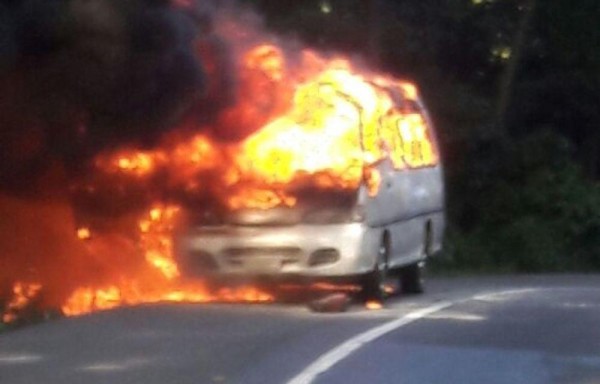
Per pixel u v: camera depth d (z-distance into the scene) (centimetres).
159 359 1873
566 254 4450
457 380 1791
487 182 4484
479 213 4506
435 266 4281
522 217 4469
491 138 4434
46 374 1742
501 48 4562
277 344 2041
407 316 2456
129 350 1945
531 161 4494
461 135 4391
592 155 4816
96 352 1920
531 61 4675
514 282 3684
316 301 2497
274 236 2544
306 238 2539
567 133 4806
